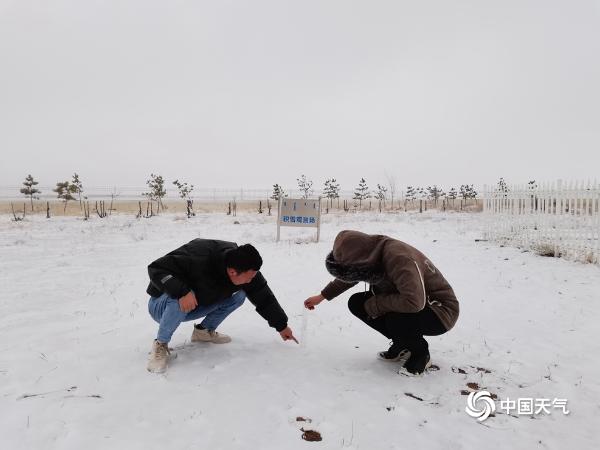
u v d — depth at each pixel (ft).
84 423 8.77
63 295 20.92
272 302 12.34
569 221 32.22
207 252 11.39
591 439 8.98
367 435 8.77
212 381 10.88
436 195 182.09
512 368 12.51
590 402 10.59
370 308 11.20
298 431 8.81
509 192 40.47
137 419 9.00
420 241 44.57
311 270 28.40
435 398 10.48
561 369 12.51
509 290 22.59
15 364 11.86
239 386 10.67
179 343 13.67
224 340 13.69
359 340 14.60
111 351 12.97
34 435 8.29
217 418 9.16
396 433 8.91
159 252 37.60
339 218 95.04
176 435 8.48
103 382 10.71
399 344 11.82
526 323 16.97
